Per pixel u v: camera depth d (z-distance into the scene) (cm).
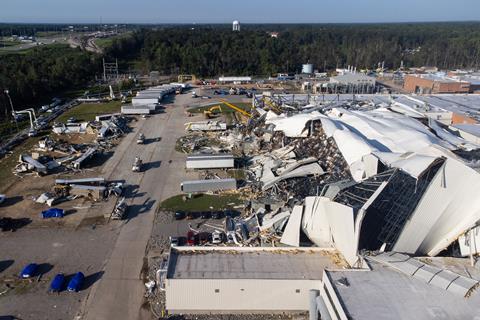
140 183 5641
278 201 4753
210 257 3416
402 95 10581
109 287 3469
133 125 8725
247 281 3094
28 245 4062
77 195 5144
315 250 3547
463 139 6341
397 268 3048
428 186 3453
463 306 2678
